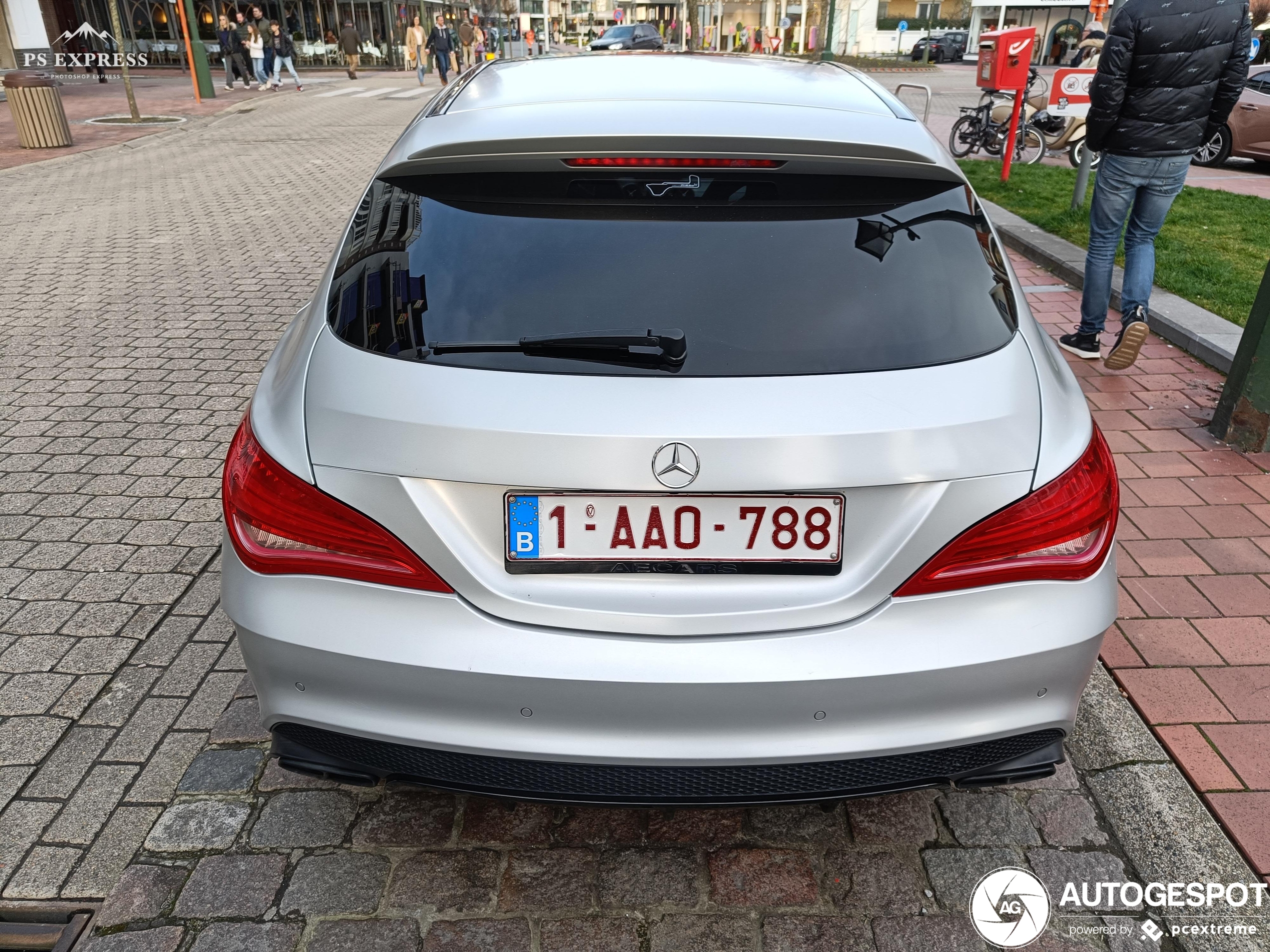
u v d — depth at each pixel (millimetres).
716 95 2381
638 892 2258
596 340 1815
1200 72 4719
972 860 2352
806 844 2395
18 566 3570
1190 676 2947
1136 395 5020
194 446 4602
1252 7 7188
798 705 1836
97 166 13578
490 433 1757
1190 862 2330
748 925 2180
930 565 1844
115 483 4227
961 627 1864
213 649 3107
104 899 2236
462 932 2146
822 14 51906
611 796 1916
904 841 2408
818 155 2049
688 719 1840
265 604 1902
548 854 2357
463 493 1821
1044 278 7227
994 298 2074
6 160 14016
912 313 1941
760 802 1926
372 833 2400
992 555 1861
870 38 59594
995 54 10992
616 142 2018
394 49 36312
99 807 2480
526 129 2119
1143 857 2352
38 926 2184
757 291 1936
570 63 2906
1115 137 4957
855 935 2160
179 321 6566
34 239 9117
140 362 5758
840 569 1853
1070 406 2068
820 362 1846
